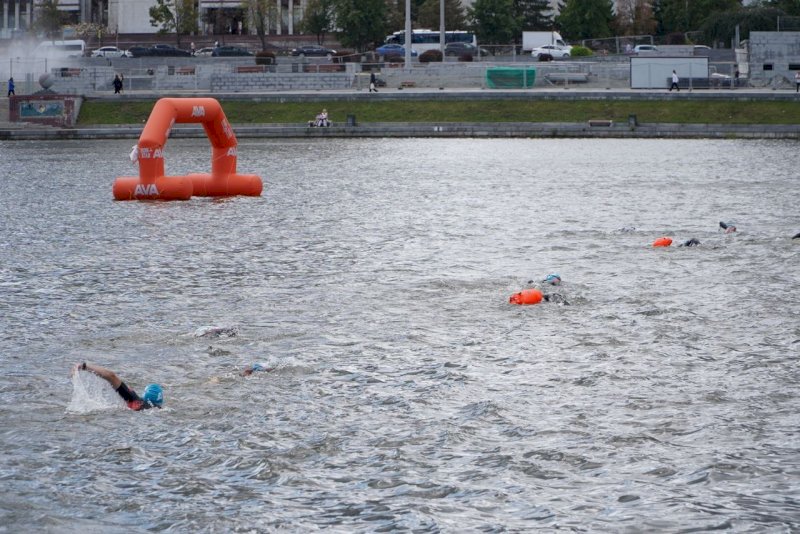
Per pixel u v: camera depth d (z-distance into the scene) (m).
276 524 13.79
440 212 42.81
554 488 14.71
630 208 43.56
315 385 19.36
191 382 19.59
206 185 48.53
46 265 31.39
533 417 17.55
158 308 25.70
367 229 38.31
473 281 28.53
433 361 20.89
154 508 14.28
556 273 29.56
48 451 16.19
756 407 17.89
